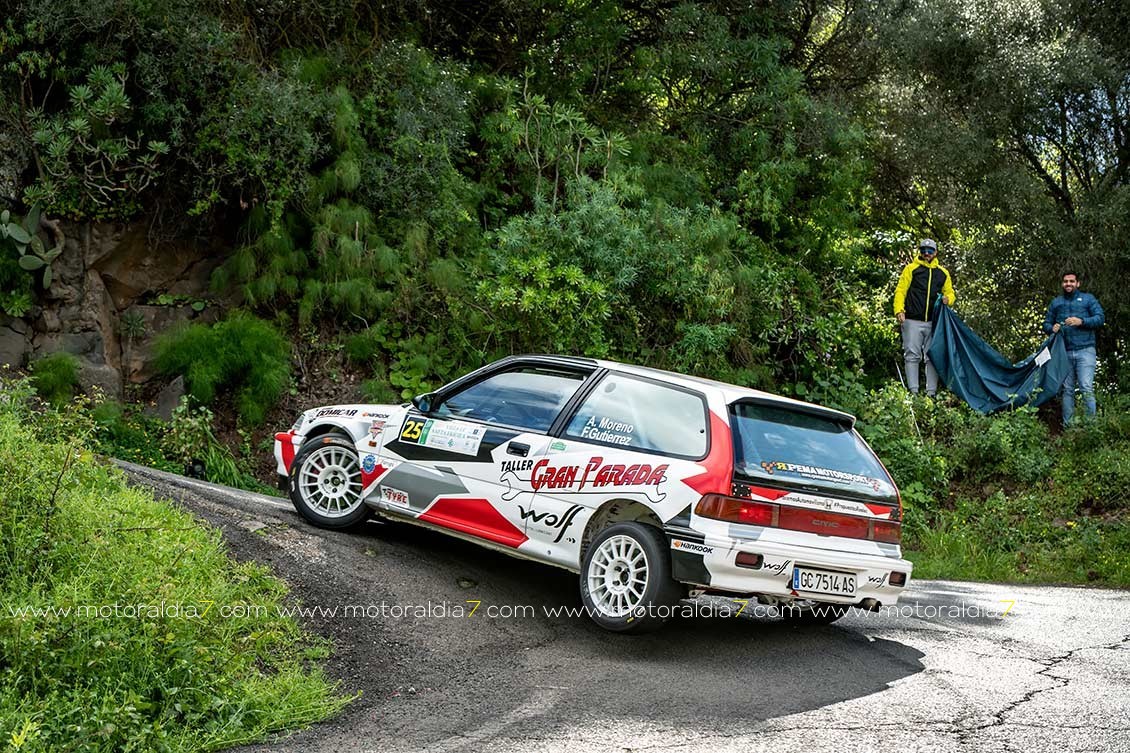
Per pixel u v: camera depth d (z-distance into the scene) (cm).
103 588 543
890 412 1476
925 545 1245
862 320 1730
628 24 1788
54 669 485
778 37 1744
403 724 515
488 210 1527
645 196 1536
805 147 1716
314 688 541
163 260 1339
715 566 632
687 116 1752
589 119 1706
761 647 685
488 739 495
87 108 1219
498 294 1295
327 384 1310
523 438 737
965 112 1789
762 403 686
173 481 888
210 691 511
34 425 748
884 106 1891
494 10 1672
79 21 1209
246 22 1384
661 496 655
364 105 1412
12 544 556
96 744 455
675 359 1430
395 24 1585
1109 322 1703
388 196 1392
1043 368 1518
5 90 1236
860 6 1792
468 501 752
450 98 1456
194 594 573
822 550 657
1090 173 1767
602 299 1346
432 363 1336
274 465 1233
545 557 710
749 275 1478
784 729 515
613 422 709
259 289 1316
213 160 1309
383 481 800
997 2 1752
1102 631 784
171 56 1263
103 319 1273
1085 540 1177
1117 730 522
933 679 620
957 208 1803
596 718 526
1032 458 1398
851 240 1778
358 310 1347
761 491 648
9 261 1217
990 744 496
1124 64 1709
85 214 1273
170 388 1256
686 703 554
